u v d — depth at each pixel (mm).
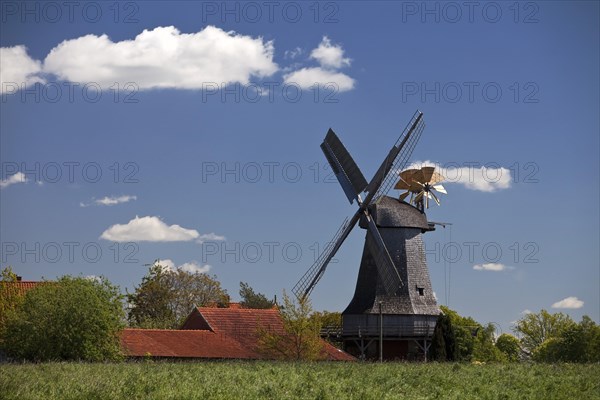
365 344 91938
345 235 92375
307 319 85938
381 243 90312
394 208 92562
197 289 133750
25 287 91562
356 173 92938
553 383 55094
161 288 130250
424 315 90875
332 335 94312
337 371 57938
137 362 69438
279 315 91500
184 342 83562
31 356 75250
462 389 51969
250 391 46219
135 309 129500
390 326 90312
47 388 45312
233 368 58625
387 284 90375
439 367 64125
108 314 77000
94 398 43438
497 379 56719
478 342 145875
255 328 89062
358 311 91312
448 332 89688
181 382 48406
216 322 88750
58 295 76375
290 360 76250
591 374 60906
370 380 53438
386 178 90688
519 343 171375
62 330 75250
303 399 45000
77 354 75375
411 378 55188
